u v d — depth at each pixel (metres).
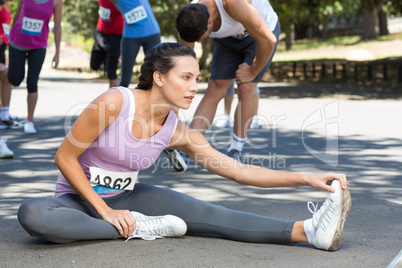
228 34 4.46
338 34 57.31
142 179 4.51
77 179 2.71
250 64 4.70
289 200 3.85
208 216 2.86
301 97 12.92
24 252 2.63
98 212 2.74
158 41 6.21
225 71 4.79
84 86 16.47
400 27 58.22
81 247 2.68
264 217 2.83
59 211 2.64
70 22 32.09
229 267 2.44
